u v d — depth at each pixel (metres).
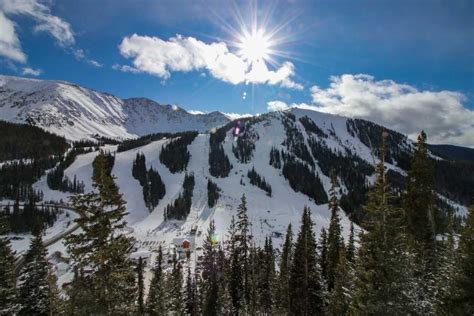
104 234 19.98
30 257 32.62
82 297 20.05
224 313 50.00
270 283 57.41
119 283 20.78
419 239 24.55
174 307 53.12
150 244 174.50
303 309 38.22
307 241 39.56
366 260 17.61
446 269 18.05
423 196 25.41
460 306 15.86
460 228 18.77
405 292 16.17
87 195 20.17
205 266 65.00
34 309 31.08
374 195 17.70
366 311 16.44
